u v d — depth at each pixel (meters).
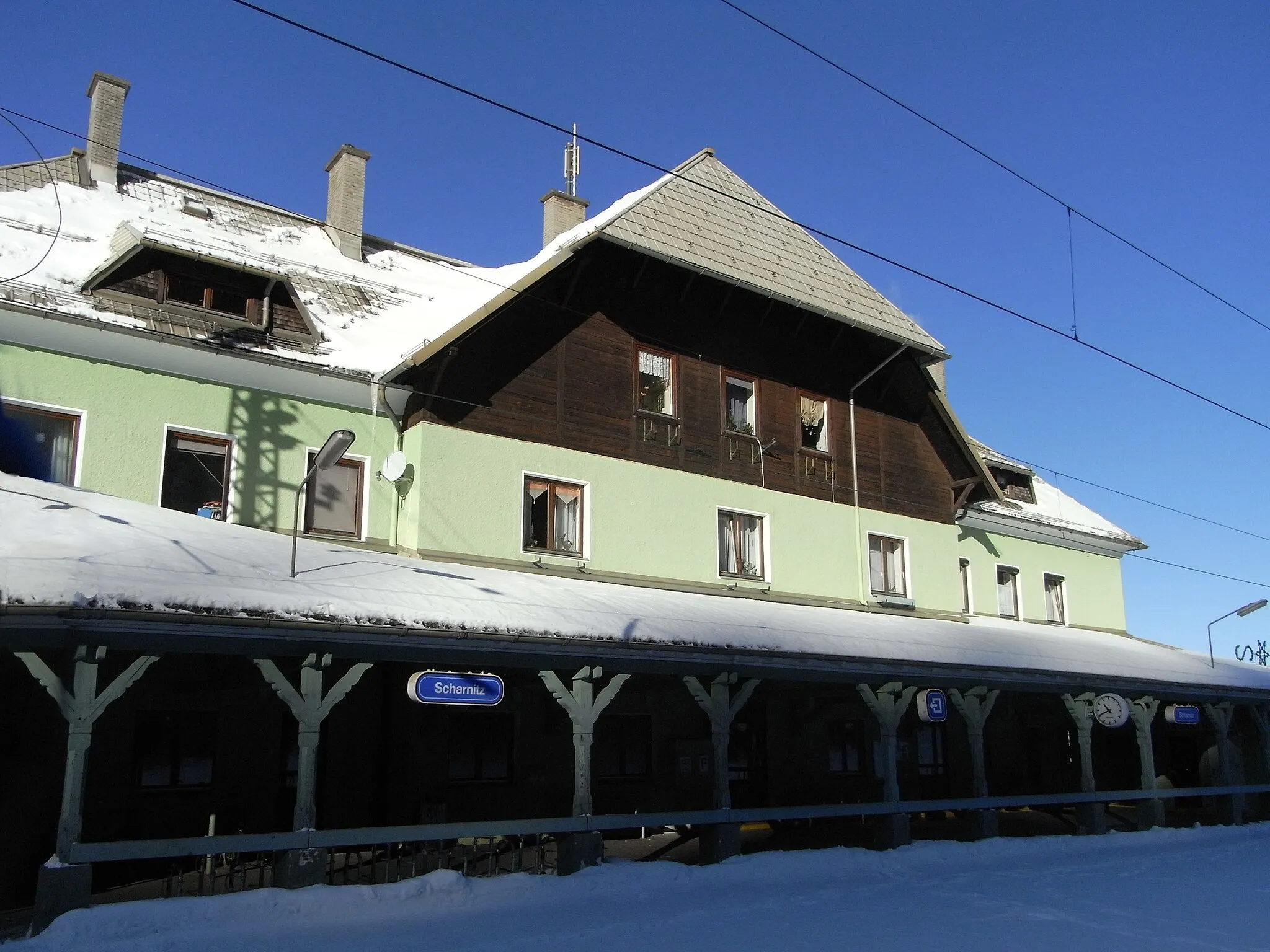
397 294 20.17
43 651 12.27
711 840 14.43
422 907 11.07
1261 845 19.48
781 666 15.29
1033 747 25.91
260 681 14.63
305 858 10.98
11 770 12.45
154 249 15.35
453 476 16.83
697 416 20.09
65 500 12.46
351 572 12.88
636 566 18.61
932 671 17.27
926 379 23.45
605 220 18.98
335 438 11.89
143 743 14.30
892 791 16.56
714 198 21.03
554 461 18.00
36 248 15.52
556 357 18.42
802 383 22.03
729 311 21.02
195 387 15.34
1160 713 27.97
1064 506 30.64
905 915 11.59
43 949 8.98
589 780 13.28
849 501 22.22
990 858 16.56
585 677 13.37
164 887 12.46
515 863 13.76
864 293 22.61
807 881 13.84
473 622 12.19
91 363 14.52
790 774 21.08
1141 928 11.09
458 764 16.91
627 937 10.06
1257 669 26.19
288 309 16.89
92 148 18.92
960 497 24.36
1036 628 26.78
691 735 19.83
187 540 12.15
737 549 20.31
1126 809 25.33
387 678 16.64
